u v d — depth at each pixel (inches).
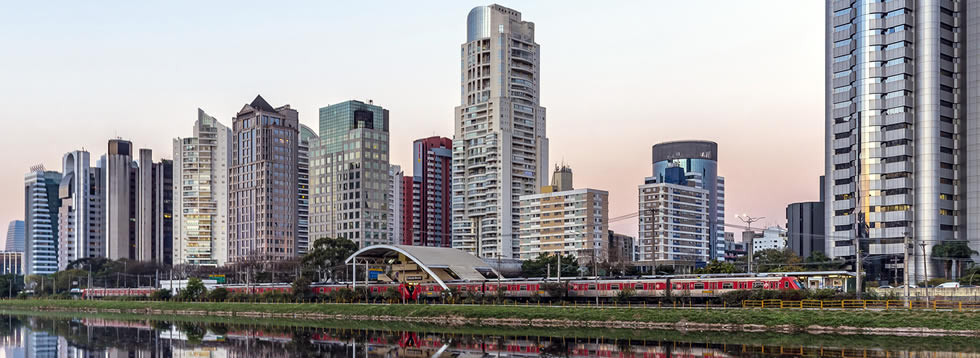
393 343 5418.3
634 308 6038.4
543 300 7150.6
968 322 4820.4
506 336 5605.3
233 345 5649.6
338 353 4987.7
